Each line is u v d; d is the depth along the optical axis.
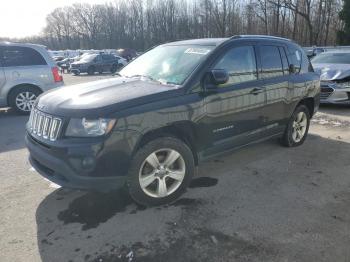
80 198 4.02
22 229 3.41
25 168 5.01
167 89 3.84
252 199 4.01
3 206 3.87
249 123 4.74
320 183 4.46
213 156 4.39
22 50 8.93
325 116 8.66
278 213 3.69
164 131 3.79
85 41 87.81
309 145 6.10
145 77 4.45
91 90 3.91
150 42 68.12
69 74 28.70
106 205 3.86
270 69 5.05
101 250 3.08
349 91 9.12
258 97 4.76
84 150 3.28
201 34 56.62
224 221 3.53
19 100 9.00
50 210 3.77
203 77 4.06
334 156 5.52
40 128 3.69
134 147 3.47
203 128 4.08
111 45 78.25
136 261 2.94
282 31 45.88
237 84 4.47
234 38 4.61
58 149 3.38
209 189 4.27
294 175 4.72
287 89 5.34
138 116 3.47
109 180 3.40
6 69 8.71
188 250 3.07
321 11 43.88
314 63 10.84
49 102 3.75
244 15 50.50
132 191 3.63
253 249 3.07
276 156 5.47
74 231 3.37
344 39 34.72
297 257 2.96
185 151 3.90
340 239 3.22
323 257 2.96
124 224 3.48
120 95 3.64
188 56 4.41
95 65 27.81
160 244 3.16
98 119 3.30
